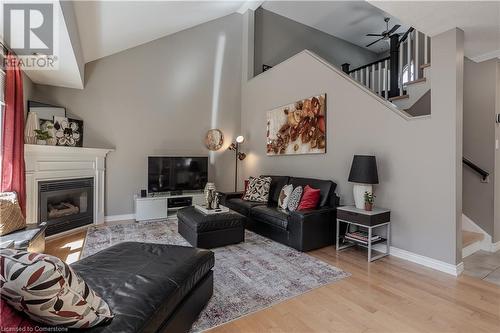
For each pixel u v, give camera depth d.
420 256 2.90
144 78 5.12
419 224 2.91
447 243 2.70
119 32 4.18
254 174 5.83
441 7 2.33
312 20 6.86
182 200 5.14
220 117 5.97
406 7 2.34
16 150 3.10
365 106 3.49
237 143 6.12
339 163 3.86
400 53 4.56
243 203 4.42
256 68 6.36
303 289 2.33
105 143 4.79
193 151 5.65
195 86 5.66
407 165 3.02
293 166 4.75
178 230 4.00
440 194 2.75
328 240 3.46
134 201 5.01
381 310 2.02
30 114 3.73
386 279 2.53
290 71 4.80
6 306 0.92
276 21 6.64
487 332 1.77
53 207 3.95
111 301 1.32
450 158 2.67
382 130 3.28
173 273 1.66
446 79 2.71
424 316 1.95
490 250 3.35
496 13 2.39
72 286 1.00
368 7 6.20
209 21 5.79
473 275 2.63
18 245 2.40
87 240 3.70
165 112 5.34
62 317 0.97
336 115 3.90
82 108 4.58
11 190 3.02
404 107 4.00
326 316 1.94
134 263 1.78
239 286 2.37
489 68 3.37
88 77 4.63
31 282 0.87
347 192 3.74
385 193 3.24
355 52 8.02
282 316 1.94
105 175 4.79
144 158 5.14
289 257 3.08
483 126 3.44
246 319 1.90
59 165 3.95
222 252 3.21
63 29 2.59
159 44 5.26
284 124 4.91
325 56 7.41
